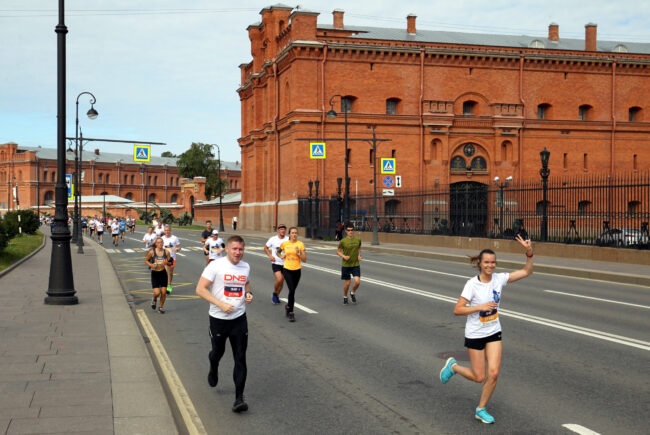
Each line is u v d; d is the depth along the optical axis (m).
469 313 5.54
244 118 63.19
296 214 47.59
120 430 4.89
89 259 25.16
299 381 7.01
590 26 55.28
